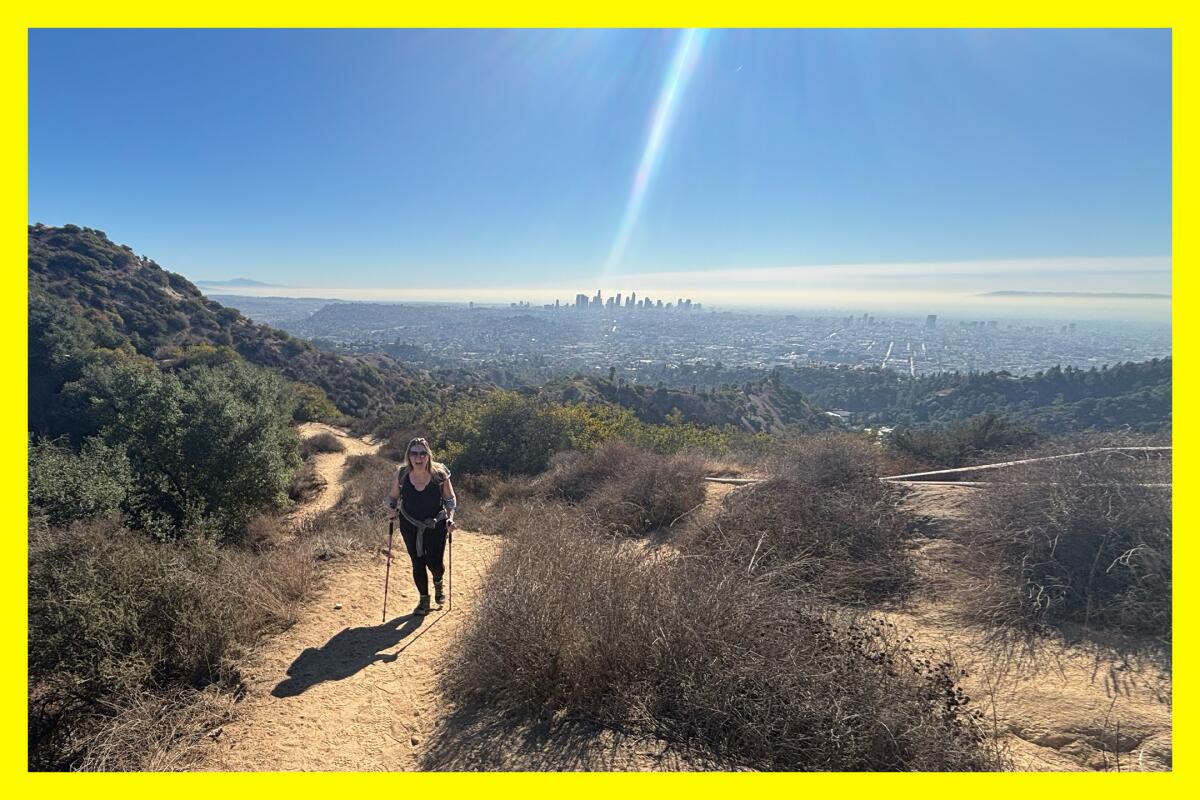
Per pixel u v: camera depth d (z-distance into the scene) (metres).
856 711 2.43
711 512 6.04
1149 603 3.35
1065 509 3.95
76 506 7.88
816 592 4.10
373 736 2.81
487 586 4.28
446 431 15.66
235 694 3.18
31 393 24.91
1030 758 2.42
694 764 2.41
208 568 4.08
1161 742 2.44
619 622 3.10
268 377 17.20
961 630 3.60
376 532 6.21
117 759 2.59
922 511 5.28
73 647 2.94
